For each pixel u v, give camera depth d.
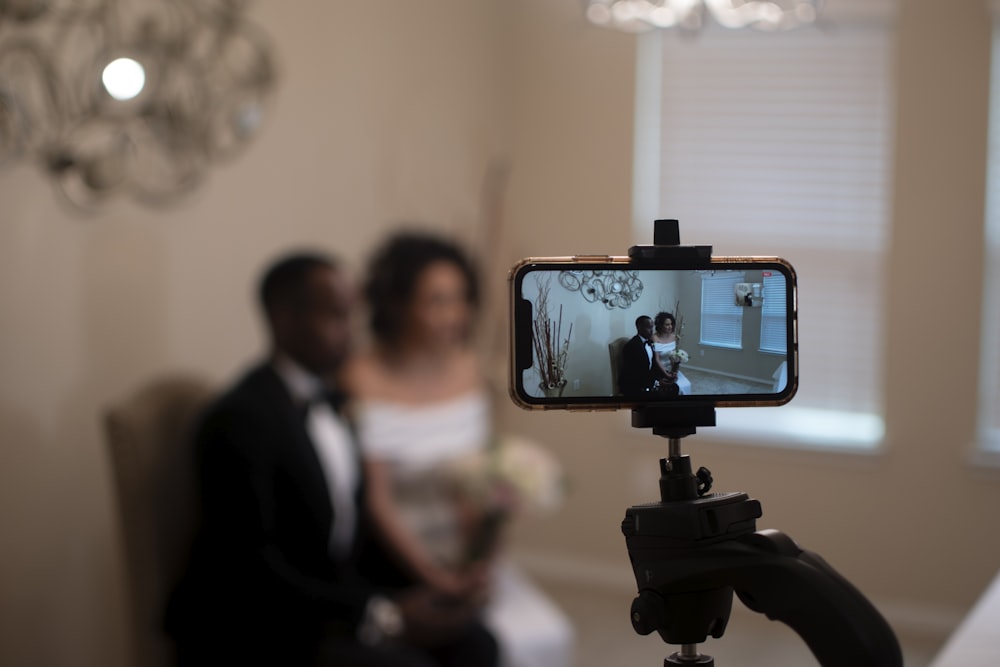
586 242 3.98
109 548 2.61
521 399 0.66
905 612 3.52
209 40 2.74
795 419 3.78
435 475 2.78
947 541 3.48
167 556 2.18
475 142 3.96
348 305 2.40
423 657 2.19
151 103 2.55
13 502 2.36
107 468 2.60
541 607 2.61
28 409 2.39
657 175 3.92
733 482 3.75
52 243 2.42
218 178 2.86
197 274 2.82
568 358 0.66
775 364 0.67
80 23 2.39
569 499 4.04
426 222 3.74
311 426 2.28
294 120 3.12
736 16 2.15
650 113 3.92
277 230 3.09
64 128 2.38
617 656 3.16
